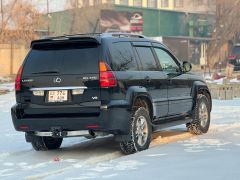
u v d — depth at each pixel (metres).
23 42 80.81
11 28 78.12
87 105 12.98
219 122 20.50
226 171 10.44
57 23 102.50
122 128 13.12
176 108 15.82
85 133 13.17
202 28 122.12
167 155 12.64
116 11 105.75
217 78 54.91
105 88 12.90
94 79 12.97
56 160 13.41
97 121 12.85
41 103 13.44
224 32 95.81
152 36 115.81
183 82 16.28
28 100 13.66
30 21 79.00
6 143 16.88
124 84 13.30
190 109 16.77
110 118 12.86
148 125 14.05
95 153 14.39
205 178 9.93
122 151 13.86
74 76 13.16
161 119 15.09
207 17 121.12
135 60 14.23
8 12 77.94
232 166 10.92
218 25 96.44
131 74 13.73
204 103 17.36
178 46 119.25
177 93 15.92
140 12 110.19
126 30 107.75
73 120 13.03
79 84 13.09
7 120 23.95
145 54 14.84
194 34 122.44
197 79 17.39
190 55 121.06
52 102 13.32
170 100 15.44
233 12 95.12
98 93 12.94
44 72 13.52
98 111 12.88
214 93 33.88
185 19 122.31
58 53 13.59
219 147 13.60
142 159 12.28
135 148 13.52
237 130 17.33
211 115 23.38
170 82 15.50
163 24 118.38
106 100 12.90
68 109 13.12
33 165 12.88
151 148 13.88
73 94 13.14
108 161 12.39
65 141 16.91
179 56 119.06
